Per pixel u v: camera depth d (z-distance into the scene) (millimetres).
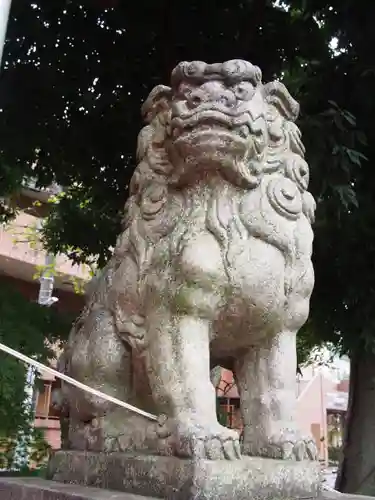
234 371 1567
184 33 3422
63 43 3457
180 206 1493
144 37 3492
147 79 3520
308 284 1490
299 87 3250
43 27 3410
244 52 3336
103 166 3729
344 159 2791
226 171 1439
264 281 1399
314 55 3303
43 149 3609
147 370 1411
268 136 1537
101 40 3473
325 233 3053
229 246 1400
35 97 3443
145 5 3418
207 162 1416
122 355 1522
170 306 1384
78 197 4109
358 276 3055
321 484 1396
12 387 2629
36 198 5930
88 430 1548
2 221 4336
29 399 3457
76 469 1473
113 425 1492
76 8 3410
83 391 1552
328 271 3176
